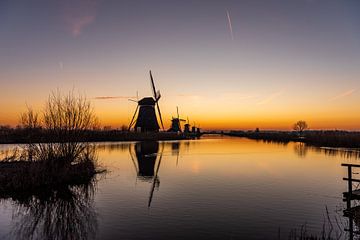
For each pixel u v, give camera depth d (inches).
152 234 406.3
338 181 789.2
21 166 740.0
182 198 600.7
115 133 2805.1
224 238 394.0
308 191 666.8
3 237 405.7
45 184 699.4
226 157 1378.0
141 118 3043.8
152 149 1814.7
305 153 1616.6
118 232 415.5
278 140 3467.0
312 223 455.5
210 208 529.7
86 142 873.5
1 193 642.2
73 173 771.4
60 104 805.9
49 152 768.9
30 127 768.9
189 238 393.7
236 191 662.5
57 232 422.0
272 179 815.7
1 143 1859.0
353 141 2229.3
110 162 1175.0
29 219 480.7
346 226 443.2
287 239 392.8
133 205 549.6
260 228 431.8
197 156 1418.6
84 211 515.2
